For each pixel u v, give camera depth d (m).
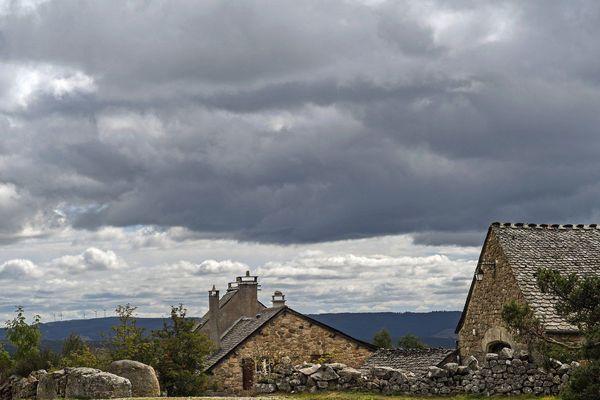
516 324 28.72
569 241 37.38
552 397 27.25
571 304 26.52
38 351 54.97
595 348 24.70
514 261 35.47
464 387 29.66
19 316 53.34
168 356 48.75
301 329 56.66
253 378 52.75
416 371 40.78
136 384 32.66
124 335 50.78
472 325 38.31
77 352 54.81
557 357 28.19
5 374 51.97
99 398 30.94
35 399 35.00
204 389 49.38
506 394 28.58
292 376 33.75
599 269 35.31
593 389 23.62
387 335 105.06
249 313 69.44
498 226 37.41
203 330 68.50
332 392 32.41
